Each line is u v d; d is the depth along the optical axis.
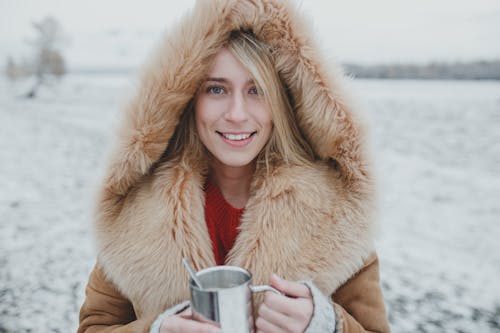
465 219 4.32
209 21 1.00
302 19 1.02
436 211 4.58
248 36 1.05
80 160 7.82
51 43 34.44
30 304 2.84
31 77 34.81
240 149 1.11
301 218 1.08
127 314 1.23
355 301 1.14
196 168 1.18
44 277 3.21
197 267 1.07
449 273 3.21
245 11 1.00
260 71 1.04
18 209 4.86
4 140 10.15
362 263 1.11
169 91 1.02
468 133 9.25
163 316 0.97
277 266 1.06
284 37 1.03
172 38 1.01
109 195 1.11
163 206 1.09
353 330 0.98
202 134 1.12
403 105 14.36
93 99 24.95
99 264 1.22
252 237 1.09
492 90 18.97
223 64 1.04
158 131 1.04
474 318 2.63
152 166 1.18
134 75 1.04
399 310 2.73
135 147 1.04
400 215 4.48
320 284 1.06
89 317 1.20
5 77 36.84
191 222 1.09
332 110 1.04
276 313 0.88
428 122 10.90
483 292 2.93
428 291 2.96
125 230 1.11
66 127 12.55
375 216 1.10
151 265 1.07
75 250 3.70
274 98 1.07
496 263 3.35
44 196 5.41
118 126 1.05
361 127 1.05
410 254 3.55
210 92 1.08
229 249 1.24
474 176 5.92
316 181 1.11
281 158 1.16
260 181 1.15
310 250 1.06
